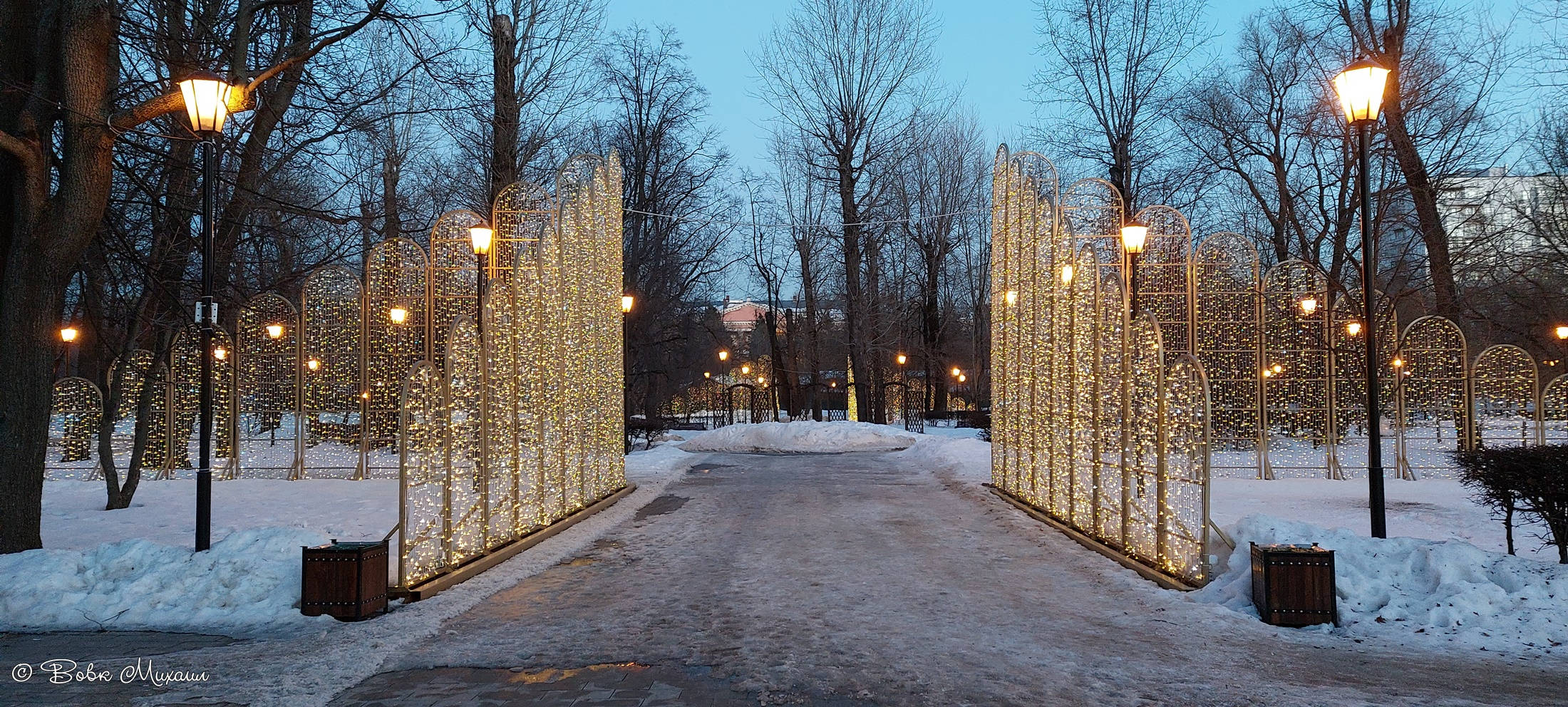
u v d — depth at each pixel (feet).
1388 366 68.33
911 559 35.50
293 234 58.80
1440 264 71.05
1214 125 101.50
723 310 237.25
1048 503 46.34
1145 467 33.35
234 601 26.78
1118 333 36.70
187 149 49.21
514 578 31.96
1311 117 76.07
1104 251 63.87
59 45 34.71
